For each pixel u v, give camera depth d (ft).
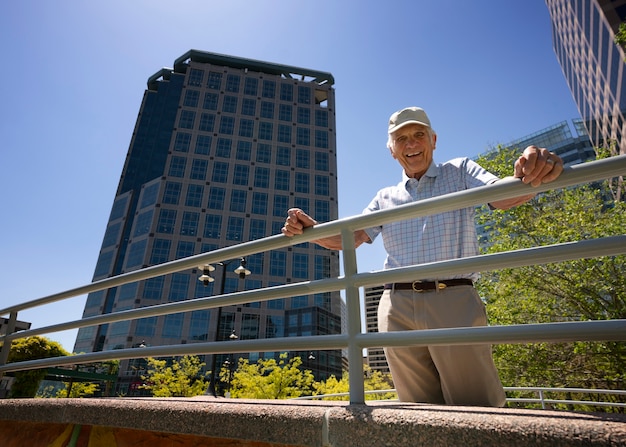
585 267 33.42
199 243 211.20
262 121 260.21
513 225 39.37
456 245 6.11
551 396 36.19
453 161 6.79
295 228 5.85
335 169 260.62
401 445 3.19
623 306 32.04
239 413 4.23
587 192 37.50
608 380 32.42
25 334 9.81
